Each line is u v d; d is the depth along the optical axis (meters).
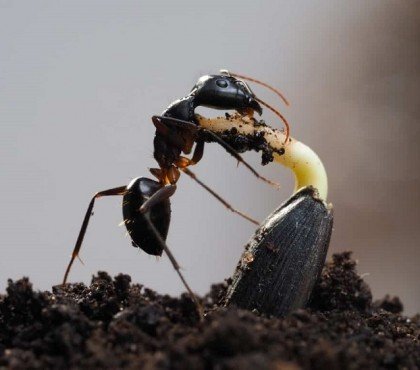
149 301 0.06
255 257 0.06
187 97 0.07
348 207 0.15
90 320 0.06
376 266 0.14
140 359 0.05
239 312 0.06
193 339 0.05
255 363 0.05
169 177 0.07
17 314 0.06
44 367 0.05
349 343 0.05
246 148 0.07
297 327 0.06
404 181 0.15
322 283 0.07
